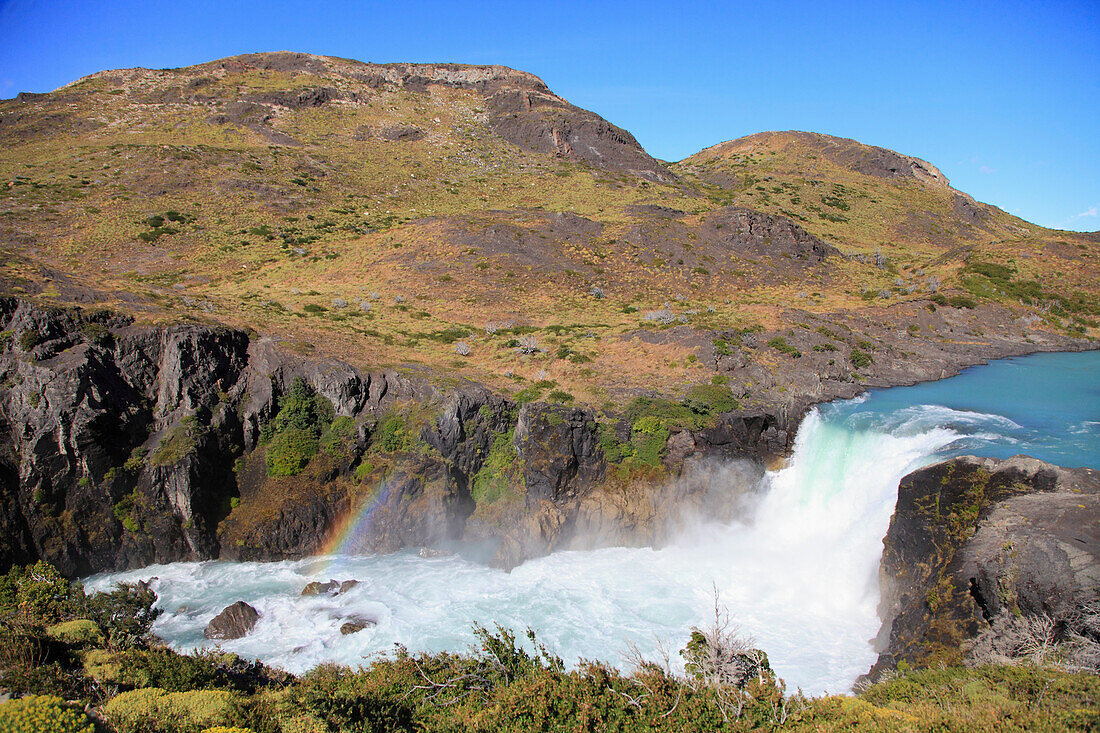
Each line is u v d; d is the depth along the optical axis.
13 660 15.04
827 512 30.83
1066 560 17.94
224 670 17.91
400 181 103.94
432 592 28.97
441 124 132.00
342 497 34.09
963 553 20.48
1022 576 18.36
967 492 22.81
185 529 31.69
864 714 14.02
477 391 36.03
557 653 24.23
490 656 18.77
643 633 25.36
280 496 33.28
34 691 13.89
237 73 136.62
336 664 23.33
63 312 33.41
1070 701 13.54
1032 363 47.44
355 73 144.50
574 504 33.12
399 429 35.62
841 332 49.34
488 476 34.91
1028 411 34.84
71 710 11.10
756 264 74.81
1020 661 16.42
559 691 15.57
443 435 34.66
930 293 61.38
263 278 66.81
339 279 67.06
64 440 30.22
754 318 50.84
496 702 15.70
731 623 25.58
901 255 92.88
